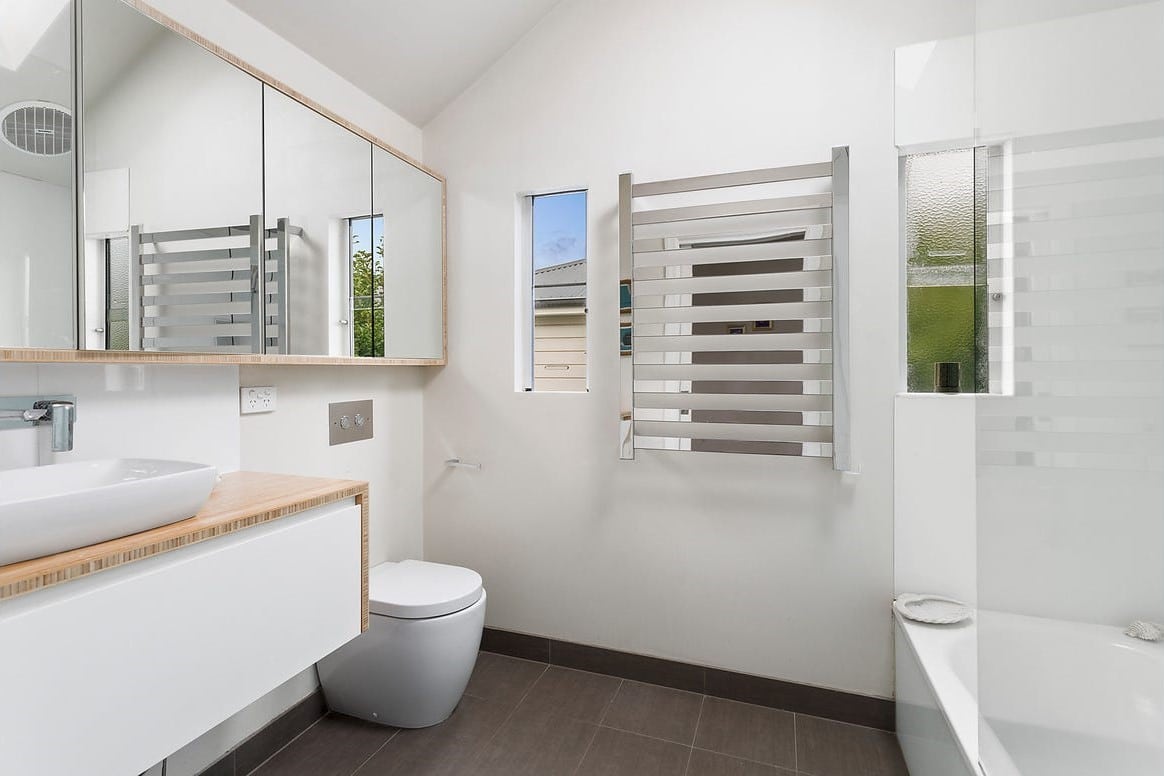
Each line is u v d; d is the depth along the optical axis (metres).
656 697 2.13
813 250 1.94
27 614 0.85
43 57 1.09
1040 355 0.86
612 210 2.23
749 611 2.10
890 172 1.91
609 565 2.28
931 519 1.90
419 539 2.50
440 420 2.49
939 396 1.88
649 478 2.21
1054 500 0.82
